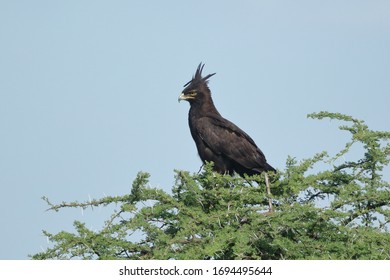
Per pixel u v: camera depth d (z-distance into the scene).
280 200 22.75
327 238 21.34
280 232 20.84
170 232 22.03
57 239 20.55
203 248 20.52
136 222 21.05
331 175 23.66
